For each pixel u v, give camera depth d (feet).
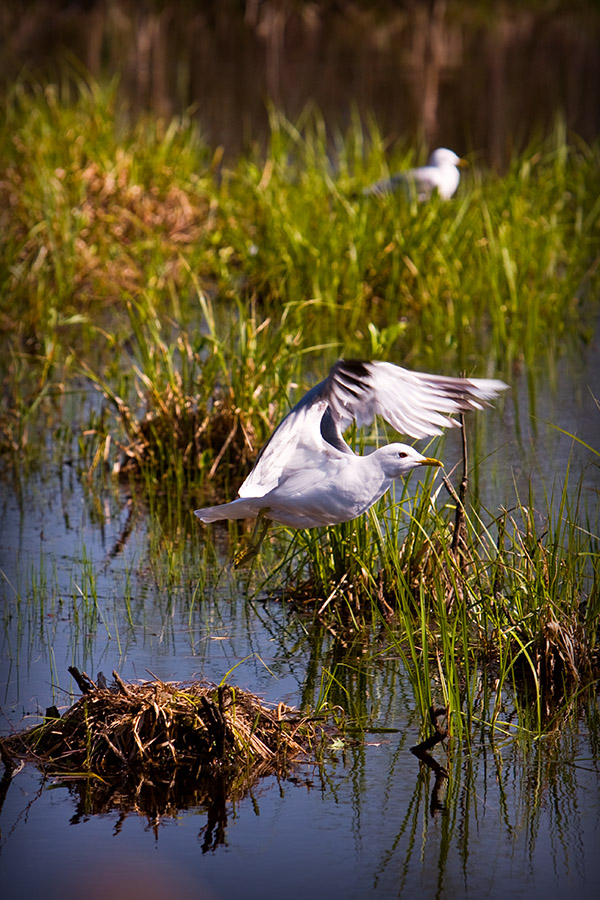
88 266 62.49
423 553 32.81
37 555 36.68
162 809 23.98
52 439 47.01
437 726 25.96
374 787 24.44
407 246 59.41
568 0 167.43
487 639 29.66
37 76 107.86
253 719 26.23
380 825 23.29
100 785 24.76
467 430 45.73
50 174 65.98
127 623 31.96
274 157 72.54
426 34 145.18
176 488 42.55
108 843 22.86
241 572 35.24
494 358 54.49
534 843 22.68
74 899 21.21
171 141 75.92
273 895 21.34
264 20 152.25
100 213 65.77
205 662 29.68
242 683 28.58
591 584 32.45
